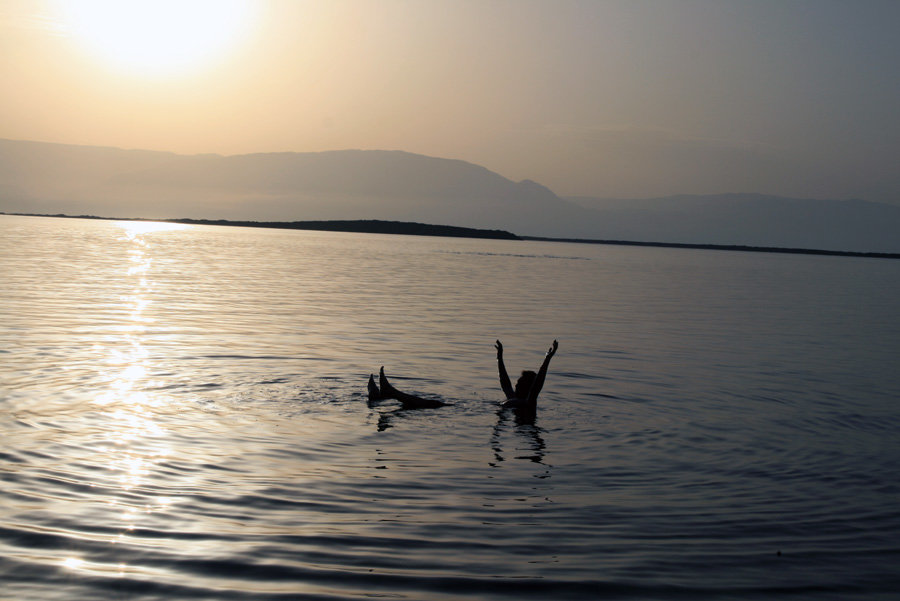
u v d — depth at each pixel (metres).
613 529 7.63
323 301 31.12
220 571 6.39
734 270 94.12
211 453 9.72
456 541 7.18
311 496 8.28
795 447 11.14
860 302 45.03
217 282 38.94
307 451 9.98
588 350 20.55
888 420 13.30
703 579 6.56
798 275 85.62
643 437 11.42
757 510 8.33
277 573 6.39
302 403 12.75
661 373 17.36
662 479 9.36
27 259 49.47
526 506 8.20
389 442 10.58
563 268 77.38
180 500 8.00
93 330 20.30
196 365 15.81
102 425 10.83
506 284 47.88
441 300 34.12
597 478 9.30
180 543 6.92
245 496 8.20
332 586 6.19
